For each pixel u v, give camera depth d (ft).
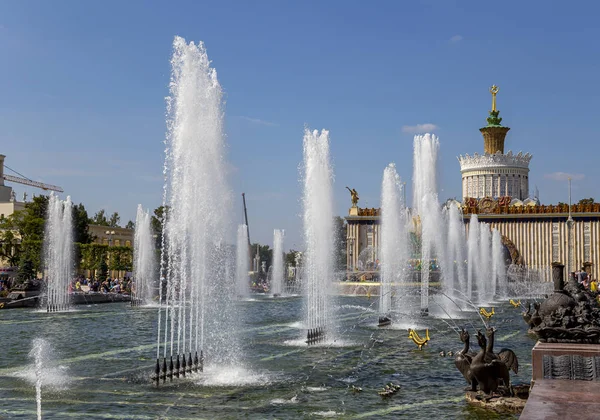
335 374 81.97
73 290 256.73
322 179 139.33
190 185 93.81
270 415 61.77
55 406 65.00
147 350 102.83
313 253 140.56
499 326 143.74
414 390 72.74
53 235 214.48
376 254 415.44
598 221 385.50
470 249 318.86
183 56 90.17
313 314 139.54
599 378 54.60
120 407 64.44
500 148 468.75
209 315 149.18
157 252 287.69
